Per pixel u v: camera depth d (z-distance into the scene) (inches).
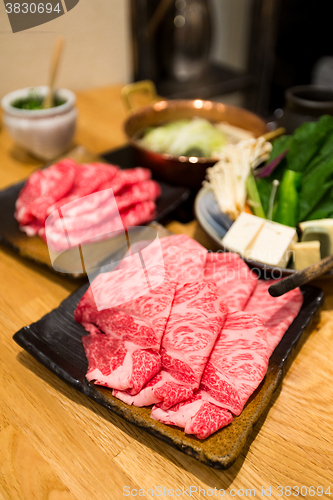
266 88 47.2
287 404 15.4
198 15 39.1
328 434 14.6
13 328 17.7
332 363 16.6
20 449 14.0
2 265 20.6
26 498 13.0
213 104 27.8
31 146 26.9
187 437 13.3
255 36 43.8
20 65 33.3
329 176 20.1
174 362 14.6
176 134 26.8
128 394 14.4
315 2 42.4
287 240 18.1
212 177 21.4
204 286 16.4
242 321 15.9
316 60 47.6
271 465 13.9
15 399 15.3
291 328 16.6
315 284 19.7
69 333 16.5
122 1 35.4
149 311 15.4
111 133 31.8
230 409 13.6
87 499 13.0
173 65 41.8
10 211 22.3
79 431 14.5
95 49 36.5
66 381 15.1
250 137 26.4
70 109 26.7
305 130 21.0
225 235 19.8
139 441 14.4
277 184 20.2
